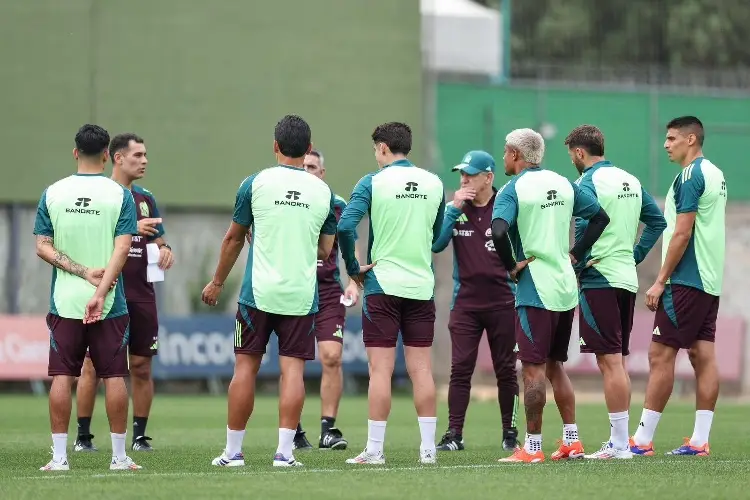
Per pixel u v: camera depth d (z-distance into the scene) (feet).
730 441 142.31
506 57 351.87
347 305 131.64
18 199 284.61
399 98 307.17
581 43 470.80
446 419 188.24
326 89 303.27
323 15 303.68
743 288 304.30
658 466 101.09
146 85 293.43
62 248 98.58
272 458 114.01
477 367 283.79
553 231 105.70
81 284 98.27
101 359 99.71
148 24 294.25
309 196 100.89
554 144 322.55
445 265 288.92
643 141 328.08
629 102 327.47
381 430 105.50
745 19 473.26
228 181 297.33
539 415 106.52
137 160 128.98
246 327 100.37
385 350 105.50
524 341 105.81
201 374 270.05
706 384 116.37
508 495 81.10
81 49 290.15
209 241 296.30
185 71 296.10
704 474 94.48
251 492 81.97
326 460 110.11
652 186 327.88
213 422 181.98
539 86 322.55
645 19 473.67
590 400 261.85
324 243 104.73
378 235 105.50
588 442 140.15
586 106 325.42
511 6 472.03
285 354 101.24
